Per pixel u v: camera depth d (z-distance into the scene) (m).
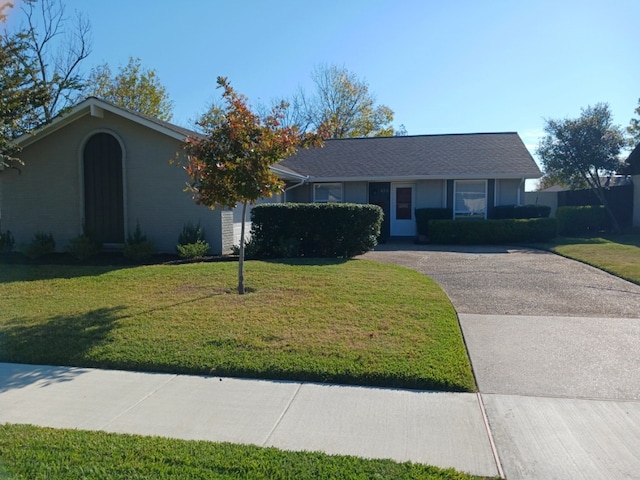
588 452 3.61
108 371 5.41
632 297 8.38
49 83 13.86
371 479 3.22
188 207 13.78
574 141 21.11
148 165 13.91
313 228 12.55
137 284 9.10
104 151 14.26
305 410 4.38
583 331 6.50
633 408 4.33
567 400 4.51
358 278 9.34
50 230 14.56
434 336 6.09
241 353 5.61
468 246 17.02
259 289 8.51
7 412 4.38
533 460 3.50
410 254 14.58
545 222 17.23
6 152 13.42
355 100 45.56
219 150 8.00
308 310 7.18
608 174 22.11
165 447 3.66
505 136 22.67
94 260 12.95
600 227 20.39
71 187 14.37
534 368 5.27
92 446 3.67
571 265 11.98
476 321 7.02
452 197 19.73
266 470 3.33
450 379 4.86
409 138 23.56
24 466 3.38
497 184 19.56
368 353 5.50
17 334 6.42
